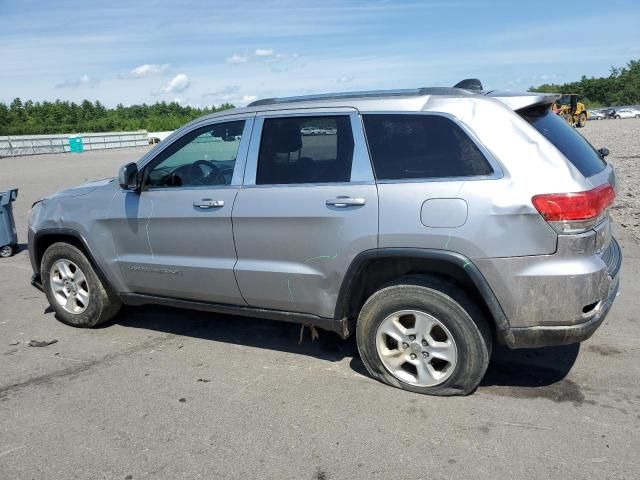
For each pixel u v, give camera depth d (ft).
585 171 11.08
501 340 11.12
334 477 9.44
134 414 11.68
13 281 22.59
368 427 10.89
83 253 16.25
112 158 109.09
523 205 10.39
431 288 11.41
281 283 12.85
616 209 30.22
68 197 16.20
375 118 11.95
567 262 10.41
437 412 11.32
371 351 12.38
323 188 12.11
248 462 9.93
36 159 115.75
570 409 11.28
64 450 10.46
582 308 10.53
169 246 14.35
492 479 9.21
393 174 11.55
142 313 18.04
